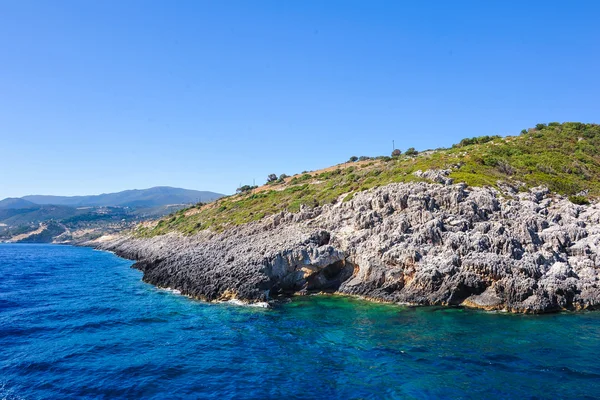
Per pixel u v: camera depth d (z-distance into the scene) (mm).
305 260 50219
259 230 66562
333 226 56438
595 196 59281
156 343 31875
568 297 41438
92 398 22812
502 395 22516
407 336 32844
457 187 53062
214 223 89312
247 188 134375
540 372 25516
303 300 46688
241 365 27297
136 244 125750
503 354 28578
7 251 159125
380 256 47438
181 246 83125
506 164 67312
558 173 66312
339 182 79562
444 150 89750
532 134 87812
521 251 44281
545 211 52312
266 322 37500
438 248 45531
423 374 25391
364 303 44906
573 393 22734
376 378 24906
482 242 44406
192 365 27391
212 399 22516
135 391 23594
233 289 46812
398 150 111688
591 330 34062
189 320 38406
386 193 54656
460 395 22531
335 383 24328
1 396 22953
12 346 31203
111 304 45656
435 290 43562
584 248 45469
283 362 27734
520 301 40438
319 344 31266
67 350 30359
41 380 25141
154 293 52375
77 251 161000
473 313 39875
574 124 93188
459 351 29266
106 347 31016
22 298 49656
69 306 44750
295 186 97312
